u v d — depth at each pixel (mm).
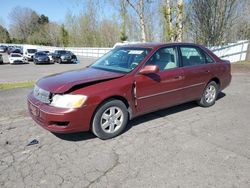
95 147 3586
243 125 4426
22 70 17766
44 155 3354
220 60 5746
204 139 3822
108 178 2805
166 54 4566
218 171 2922
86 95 3471
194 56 5133
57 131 3457
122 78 3887
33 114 3777
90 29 49031
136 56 4375
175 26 13633
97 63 4895
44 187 2646
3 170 2975
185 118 4805
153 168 3000
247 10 19078
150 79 4180
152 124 4477
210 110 5340
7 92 7422
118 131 3957
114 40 47344
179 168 2992
